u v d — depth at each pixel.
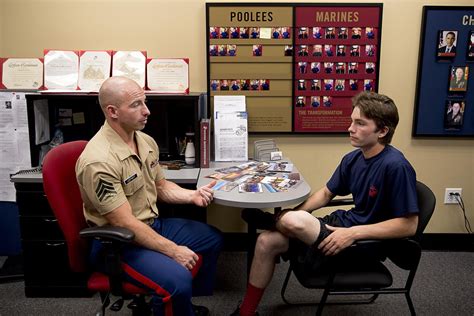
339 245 1.62
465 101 2.71
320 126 2.73
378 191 1.71
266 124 2.72
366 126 1.70
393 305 2.23
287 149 2.79
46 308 2.19
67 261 2.22
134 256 1.58
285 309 2.19
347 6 2.57
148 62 2.46
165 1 2.61
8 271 2.51
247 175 2.14
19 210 2.15
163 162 2.47
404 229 1.63
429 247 2.88
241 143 2.51
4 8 2.60
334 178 1.99
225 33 2.60
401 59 2.69
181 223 1.95
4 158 2.42
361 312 2.17
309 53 2.63
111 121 1.68
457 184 2.86
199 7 2.61
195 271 1.73
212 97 2.68
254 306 1.88
